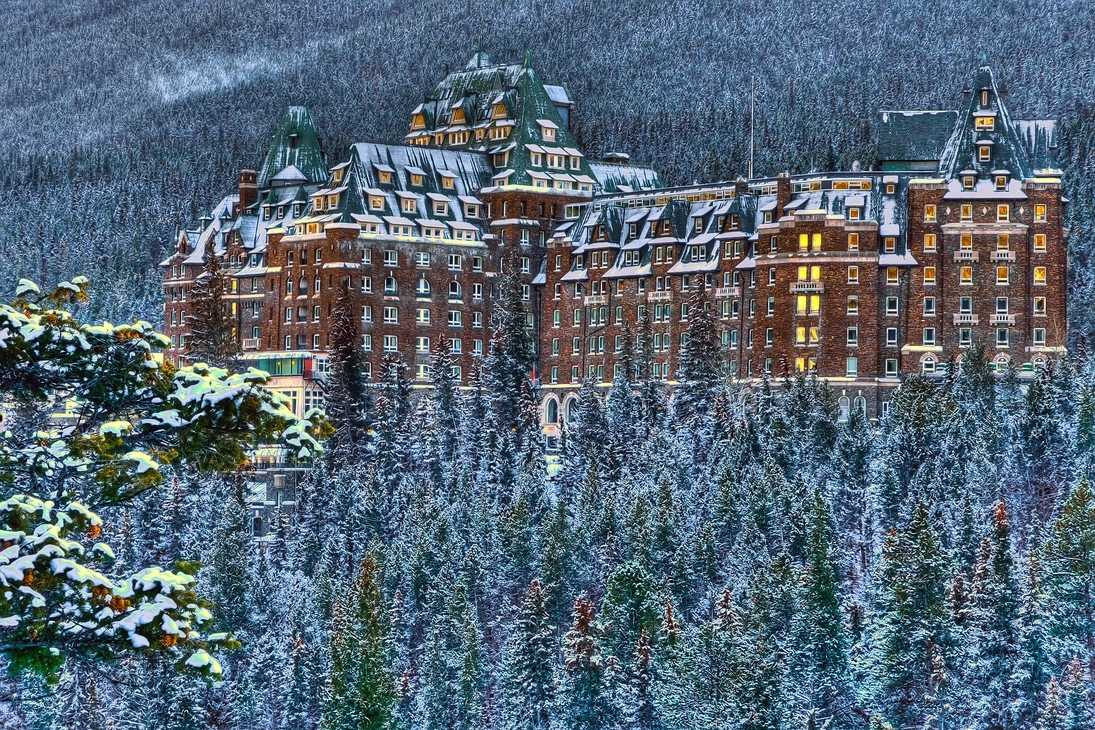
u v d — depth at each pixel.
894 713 199.12
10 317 53.59
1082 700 193.88
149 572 52.00
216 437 54.34
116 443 53.53
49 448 55.28
